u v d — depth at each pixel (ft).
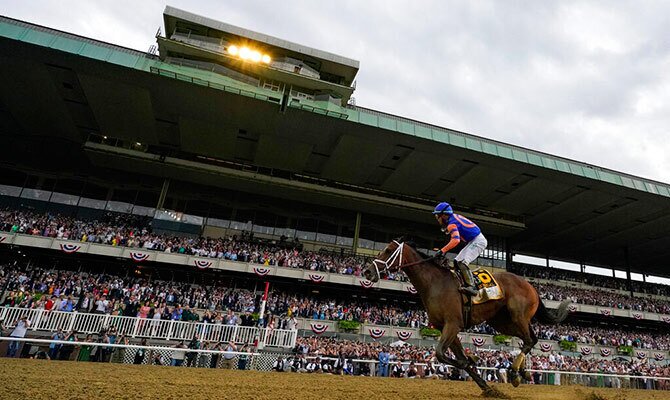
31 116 109.81
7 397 12.17
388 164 118.62
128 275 105.29
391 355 59.88
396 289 109.09
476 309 18.90
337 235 140.46
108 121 108.06
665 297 169.89
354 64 108.27
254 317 83.10
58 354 46.73
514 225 144.15
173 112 101.55
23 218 98.73
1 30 78.54
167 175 126.21
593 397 23.54
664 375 81.35
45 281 83.10
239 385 18.65
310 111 95.45
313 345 64.69
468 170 116.67
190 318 70.49
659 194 116.37
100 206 126.62
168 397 13.74
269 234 134.10
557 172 109.91
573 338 112.27
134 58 86.38
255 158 122.62
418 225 151.33
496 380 59.88
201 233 127.54
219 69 94.79
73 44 82.58
